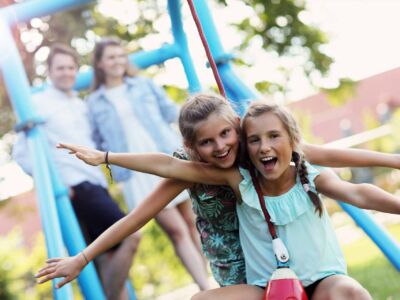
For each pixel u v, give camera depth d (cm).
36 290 863
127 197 450
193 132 257
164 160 268
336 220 1156
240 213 272
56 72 435
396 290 438
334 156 272
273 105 258
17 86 370
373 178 1307
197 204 285
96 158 263
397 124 1386
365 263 582
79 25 830
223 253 286
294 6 934
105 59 447
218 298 258
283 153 254
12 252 845
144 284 890
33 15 385
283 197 263
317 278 259
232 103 293
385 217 988
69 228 362
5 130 895
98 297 342
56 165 420
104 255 421
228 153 259
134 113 449
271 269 264
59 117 429
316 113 2225
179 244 423
